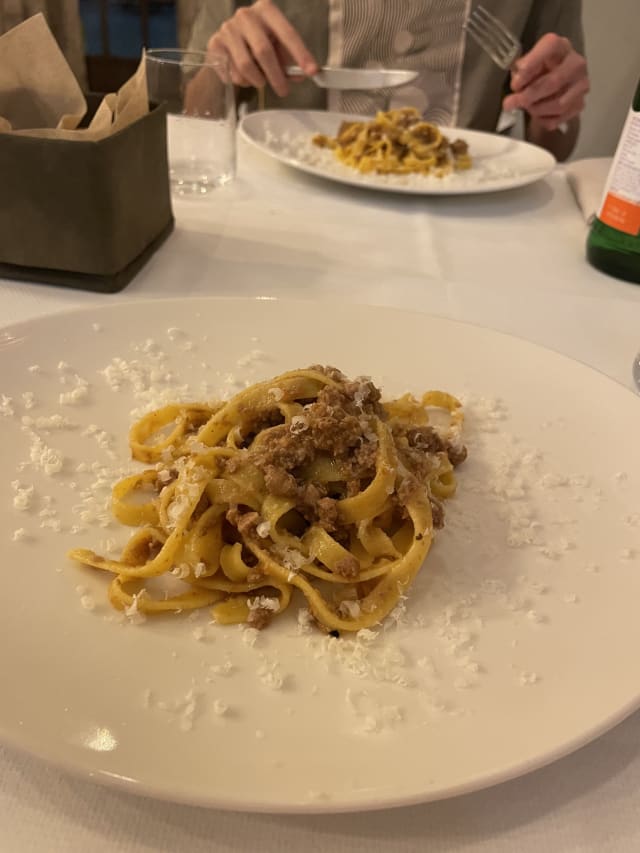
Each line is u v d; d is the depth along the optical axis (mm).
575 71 2010
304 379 738
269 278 1165
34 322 868
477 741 482
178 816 464
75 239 1021
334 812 432
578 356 1018
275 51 1982
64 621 551
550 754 469
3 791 469
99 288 1063
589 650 562
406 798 437
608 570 644
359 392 713
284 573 607
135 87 1095
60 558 609
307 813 435
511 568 639
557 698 518
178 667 526
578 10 2387
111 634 545
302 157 1662
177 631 558
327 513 649
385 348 928
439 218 1469
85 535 639
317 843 457
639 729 534
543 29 2361
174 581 612
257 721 490
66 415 773
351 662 539
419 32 2230
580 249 1375
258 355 896
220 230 1321
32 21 1035
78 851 444
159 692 503
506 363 916
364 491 664
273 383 744
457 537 669
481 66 2258
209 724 483
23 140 948
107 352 870
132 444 732
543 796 487
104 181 979
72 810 463
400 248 1320
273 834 460
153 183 1152
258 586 611
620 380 967
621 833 472
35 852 440
